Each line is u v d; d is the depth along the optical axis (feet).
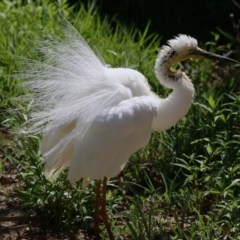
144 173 38.88
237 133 40.19
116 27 56.54
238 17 62.69
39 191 34.71
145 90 33.91
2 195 37.68
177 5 62.90
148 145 40.29
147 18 61.98
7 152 40.47
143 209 35.91
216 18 62.59
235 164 36.94
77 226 34.83
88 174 31.65
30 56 43.57
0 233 34.53
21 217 35.35
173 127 40.86
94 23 54.39
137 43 51.44
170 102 33.96
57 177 34.65
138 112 32.09
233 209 33.55
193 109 41.83
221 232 33.30
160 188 37.50
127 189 38.09
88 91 32.60
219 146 39.50
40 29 47.75
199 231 32.40
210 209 35.65
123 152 32.19
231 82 48.21
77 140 31.65
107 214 35.19
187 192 35.19
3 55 46.16
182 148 39.42
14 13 51.42
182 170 38.81
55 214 34.83
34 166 35.32
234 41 55.67
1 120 42.45
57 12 52.01
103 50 47.52
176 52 34.63
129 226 32.37
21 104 40.86
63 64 33.96
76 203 35.06
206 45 58.70
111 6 62.34
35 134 35.78
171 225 33.63
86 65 33.42
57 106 32.81
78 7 60.18
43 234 34.42
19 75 40.93
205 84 48.29
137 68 46.52
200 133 39.96
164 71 34.40
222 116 38.32
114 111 31.76
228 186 34.50
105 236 34.42
